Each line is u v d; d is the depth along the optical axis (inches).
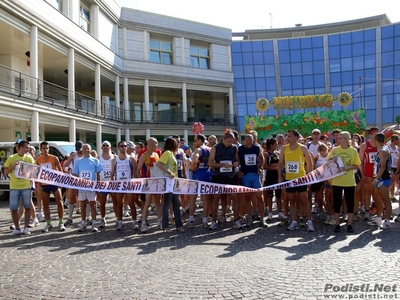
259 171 331.6
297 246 251.4
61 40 761.0
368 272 191.5
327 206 327.6
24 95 641.6
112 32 1090.1
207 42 1348.4
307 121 1022.4
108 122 1005.2
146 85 1182.3
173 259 227.3
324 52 1748.3
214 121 1392.7
